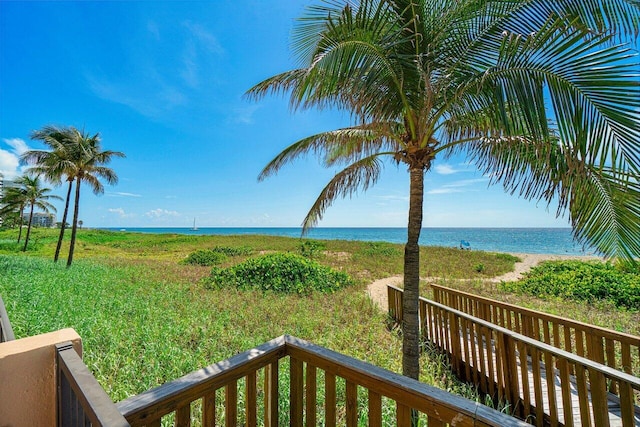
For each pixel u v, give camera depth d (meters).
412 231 3.05
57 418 1.17
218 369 1.24
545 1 2.13
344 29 2.27
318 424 2.43
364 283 9.59
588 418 2.11
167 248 23.22
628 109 1.72
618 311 6.45
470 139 2.81
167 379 3.11
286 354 1.53
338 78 2.34
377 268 12.87
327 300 7.10
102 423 0.76
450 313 3.72
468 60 2.55
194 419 2.45
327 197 4.05
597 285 7.71
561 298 7.46
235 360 1.32
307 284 8.26
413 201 3.04
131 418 0.97
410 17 2.61
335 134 3.65
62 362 1.12
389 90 2.64
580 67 1.83
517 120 2.24
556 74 1.91
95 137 11.53
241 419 2.51
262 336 4.48
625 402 1.85
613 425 2.29
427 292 8.43
